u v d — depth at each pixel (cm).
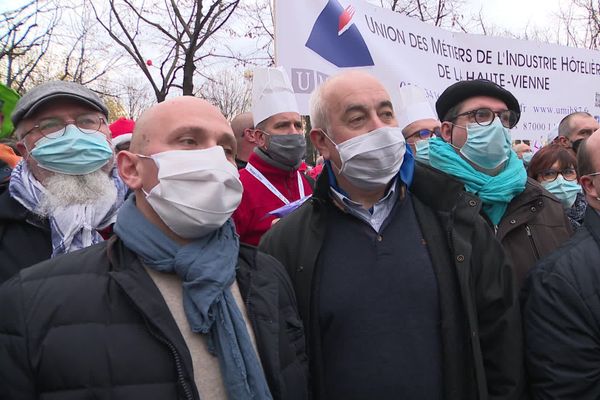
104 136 227
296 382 156
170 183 147
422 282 183
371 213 198
